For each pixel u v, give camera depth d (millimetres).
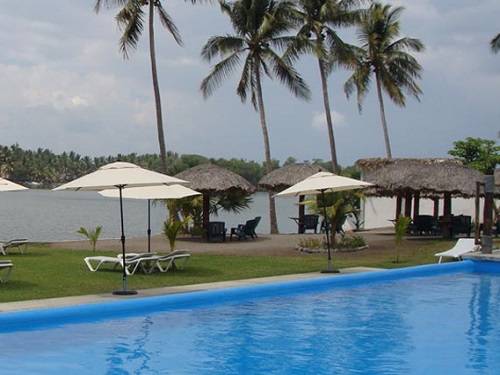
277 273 17281
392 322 12484
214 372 9117
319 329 11758
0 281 14664
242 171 101750
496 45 38688
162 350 10164
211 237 27906
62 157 197750
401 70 47188
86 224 49719
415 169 28828
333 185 17734
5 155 185125
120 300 12469
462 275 19188
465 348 10555
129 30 32906
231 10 37625
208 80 37844
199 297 13508
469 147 51625
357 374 9086
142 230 43906
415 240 28594
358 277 17078
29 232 39000
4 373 8828
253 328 11711
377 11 46656
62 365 9250
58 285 14383
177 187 19312
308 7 38438
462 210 41500
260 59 38000
